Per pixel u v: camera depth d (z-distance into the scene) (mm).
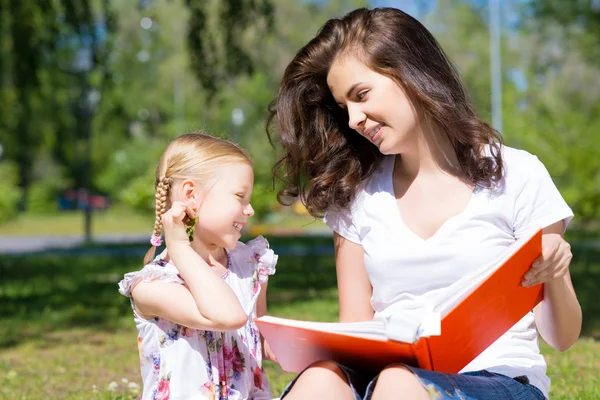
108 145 46906
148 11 18344
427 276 3305
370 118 3361
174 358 3393
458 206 3357
